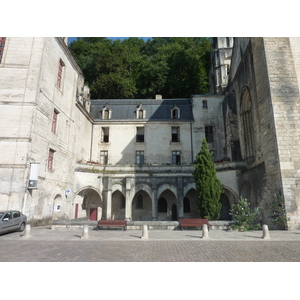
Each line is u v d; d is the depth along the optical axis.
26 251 9.05
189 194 28.69
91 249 9.41
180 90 46.53
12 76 18.00
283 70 17.70
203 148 19.92
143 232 11.99
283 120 16.72
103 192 25.52
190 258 7.95
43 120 18.83
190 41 54.88
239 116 25.62
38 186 17.83
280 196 15.61
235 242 10.84
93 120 32.00
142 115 33.03
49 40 19.89
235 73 27.45
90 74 45.88
